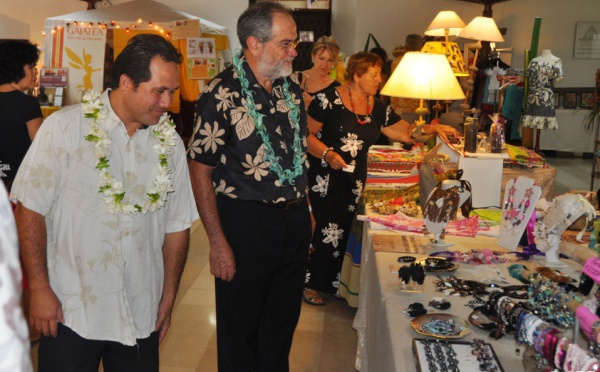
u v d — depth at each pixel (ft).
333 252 12.57
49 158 5.67
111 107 5.89
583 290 6.14
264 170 7.68
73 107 5.90
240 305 8.09
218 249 7.70
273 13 7.40
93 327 5.91
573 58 33.09
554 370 4.57
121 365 6.34
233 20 37.19
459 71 14.94
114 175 5.92
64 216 5.83
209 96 7.49
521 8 33.06
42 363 6.05
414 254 8.20
